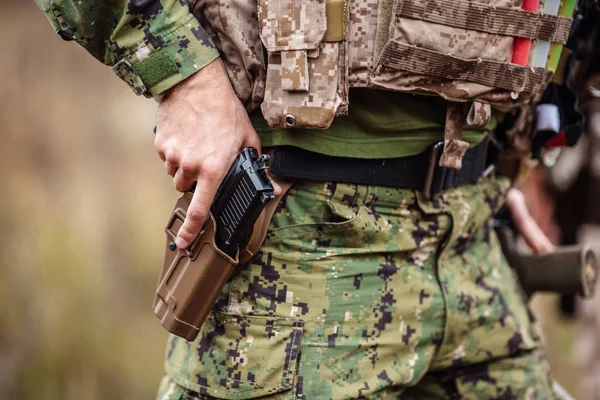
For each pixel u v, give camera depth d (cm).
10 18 501
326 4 138
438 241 165
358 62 142
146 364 342
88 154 434
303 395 146
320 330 149
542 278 205
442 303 164
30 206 378
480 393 176
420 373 162
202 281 145
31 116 436
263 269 149
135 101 484
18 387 319
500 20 145
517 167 191
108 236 384
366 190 153
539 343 185
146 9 139
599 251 291
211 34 147
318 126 140
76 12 139
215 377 150
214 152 139
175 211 149
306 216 150
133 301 366
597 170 280
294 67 139
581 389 315
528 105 177
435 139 156
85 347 334
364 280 154
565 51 175
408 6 139
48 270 350
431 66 143
